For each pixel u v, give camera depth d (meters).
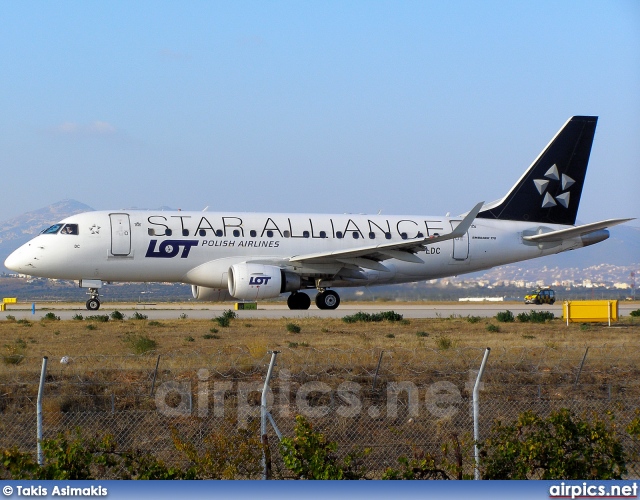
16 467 16.81
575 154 71.88
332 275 65.50
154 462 17.86
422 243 60.28
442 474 18.48
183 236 62.09
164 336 45.50
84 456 17.78
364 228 66.88
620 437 23.16
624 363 34.12
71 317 61.94
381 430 24.98
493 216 71.31
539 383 30.20
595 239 72.56
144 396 26.91
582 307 60.09
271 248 64.12
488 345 41.00
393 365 32.09
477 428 20.28
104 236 60.72
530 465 18.56
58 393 27.14
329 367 31.25
